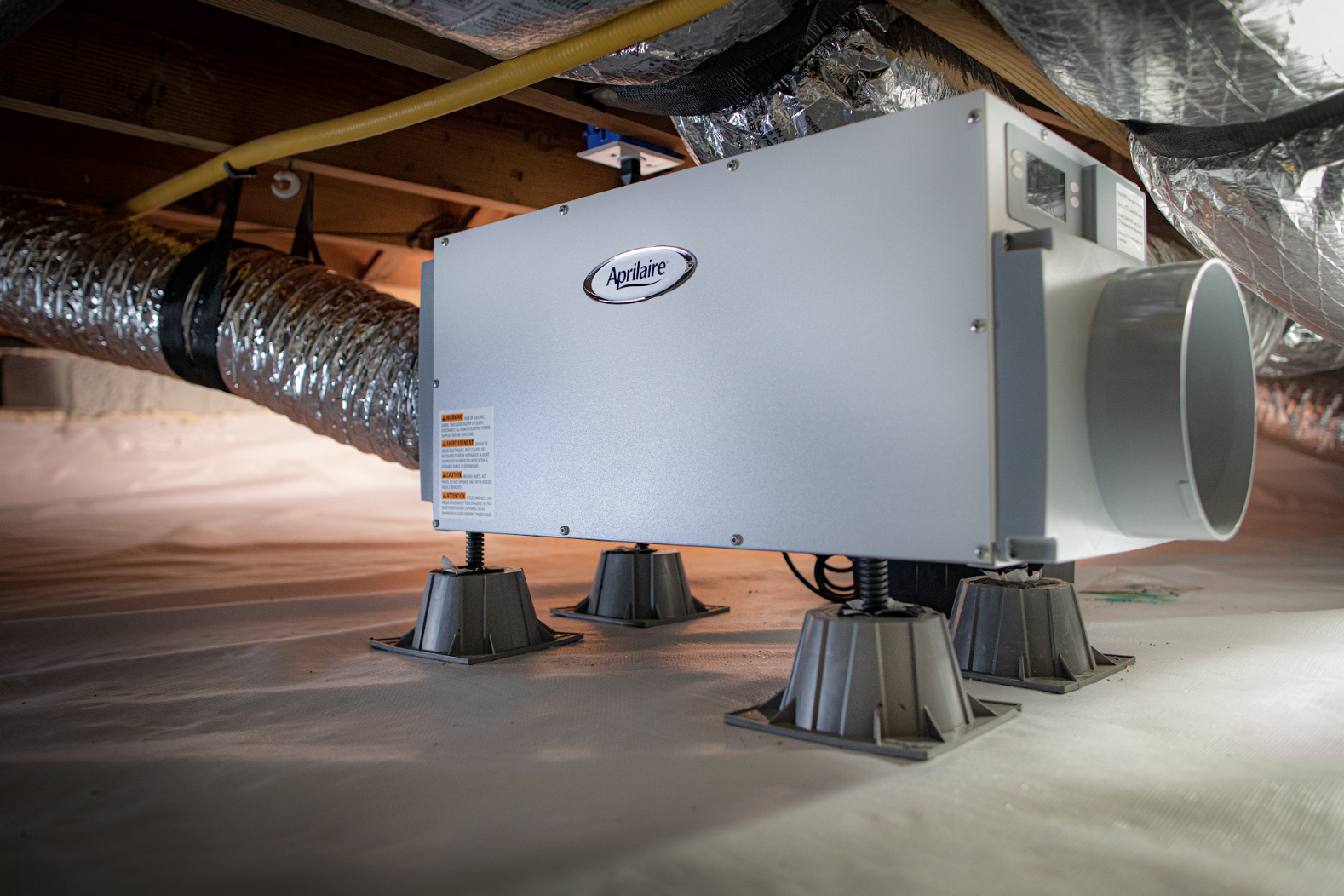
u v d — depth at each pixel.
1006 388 1.02
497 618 1.75
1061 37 1.08
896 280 1.09
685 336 1.30
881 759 1.10
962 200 1.04
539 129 3.08
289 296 2.26
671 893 0.77
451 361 1.67
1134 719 1.27
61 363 4.64
